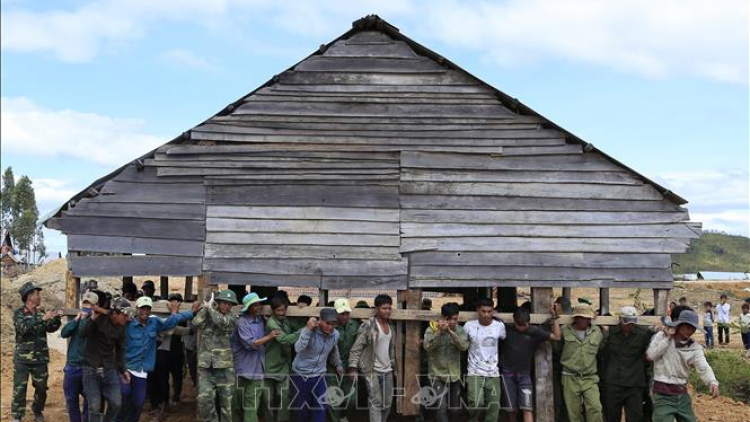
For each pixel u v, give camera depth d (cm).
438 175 1064
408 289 1037
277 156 1062
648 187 1066
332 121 1076
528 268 1041
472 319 1011
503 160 1070
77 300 1032
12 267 3819
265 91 1077
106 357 877
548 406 1007
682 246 1055
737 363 1590
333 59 1091
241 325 957
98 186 1043
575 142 1071
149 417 1100
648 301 3794
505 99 1073
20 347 1028
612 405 955
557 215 1059
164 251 1035
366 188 1058
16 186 4322
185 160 1051
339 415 1024
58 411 1165
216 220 1043
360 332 962
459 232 1049
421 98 1086
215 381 934
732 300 4500
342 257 1038
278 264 1035
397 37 1097
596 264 1046
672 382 851
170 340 1080
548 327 1009
